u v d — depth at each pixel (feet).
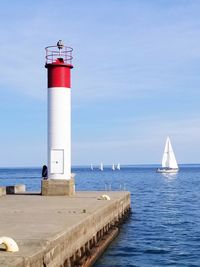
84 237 60.44
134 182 364.79
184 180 412.16
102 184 319.27
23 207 75.72
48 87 105.60
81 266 54.34
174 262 70.59
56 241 45.44
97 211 71.20
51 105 104.99
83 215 64.44
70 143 106.52
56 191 102.22
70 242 51.90
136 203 171.63
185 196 209.97
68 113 105.60
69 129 106.01
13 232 48.55
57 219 59.88
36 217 62.13
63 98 104.73
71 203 83.35
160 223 113.91
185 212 140.46
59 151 104.78
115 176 533.96
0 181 395.75
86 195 103.96
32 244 41.57
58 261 46.19
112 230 85.71
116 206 95.81
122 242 85.51
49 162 104.94
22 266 35.19
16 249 38.91
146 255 75.15
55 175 104.58
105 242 74.49
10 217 62.13
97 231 71.36
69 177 105.19
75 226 54.75
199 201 182.19
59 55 105.91
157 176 527.40
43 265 40.55
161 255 75.46
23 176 567.18
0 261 34.73
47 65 104.68
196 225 110.93
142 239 89.81
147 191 247.50
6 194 106.01
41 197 97.60
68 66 105.19
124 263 68.80
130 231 99.86
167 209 149.28
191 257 74.13
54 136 104.73
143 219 121.60
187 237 93.40
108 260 70.08
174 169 577.43
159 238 91.66
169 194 224.74
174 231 101.09
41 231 49.19
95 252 64.95
